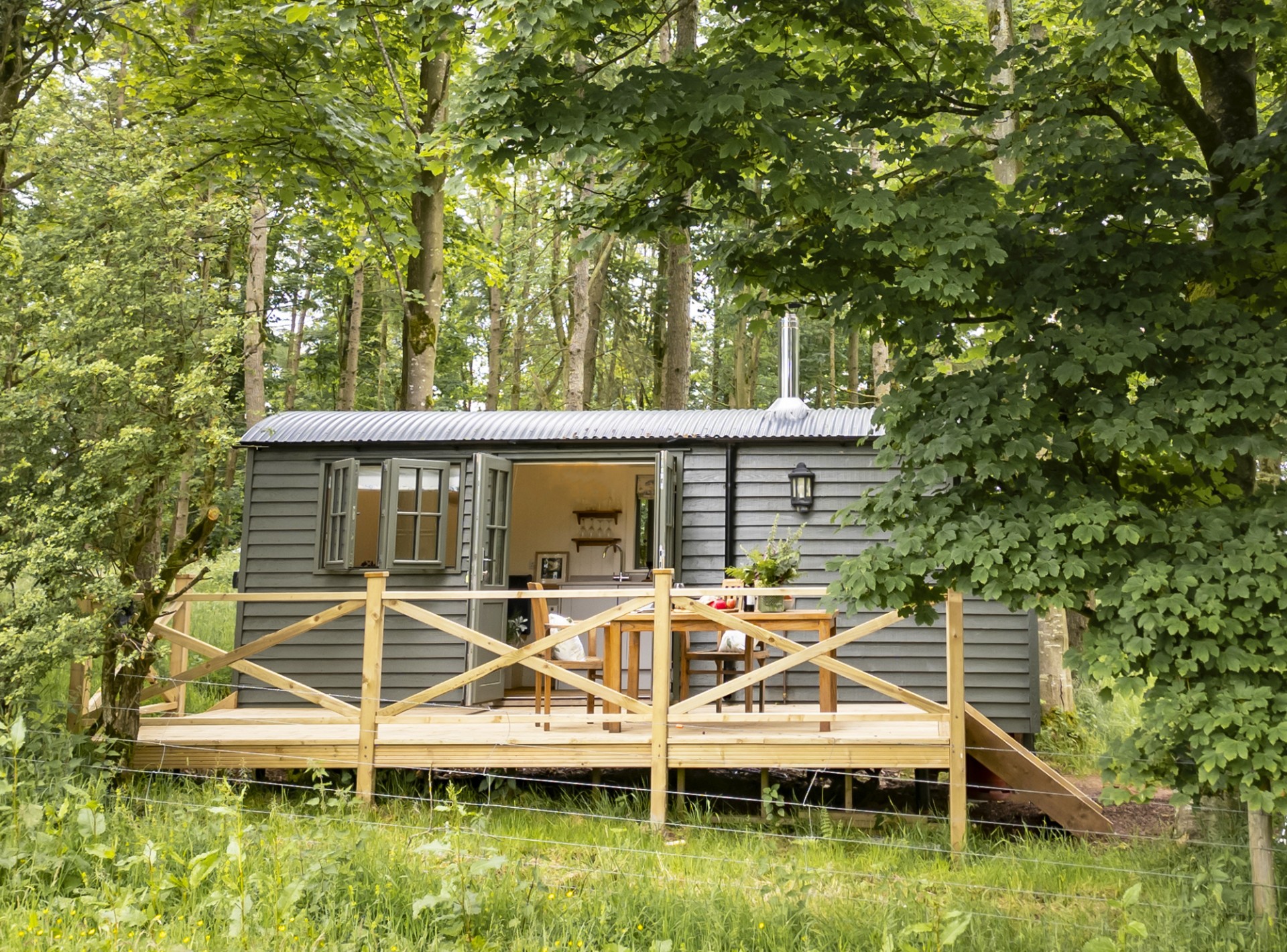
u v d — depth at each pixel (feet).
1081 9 18.17
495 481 31.91
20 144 23.86
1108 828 24.12
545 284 70.64
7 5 24.82
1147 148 18.43
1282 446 16.46
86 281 22.26
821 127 19.04
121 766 23.50
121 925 14.55
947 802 28.07
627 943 16.28
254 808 23.75
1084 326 17.49
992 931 17.26
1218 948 16.39
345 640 31.42
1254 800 15.23
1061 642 35.78
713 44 21.45
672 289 51.19
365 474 32.07
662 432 31.71
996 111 19.38
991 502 18.28
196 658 38.40
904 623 29.99
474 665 30.81
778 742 23.93
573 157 17.89
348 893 16.96
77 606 22.49
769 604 26.81
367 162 37.19
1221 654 16.03
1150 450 17.35
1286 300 18.38
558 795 26.91
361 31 36.58
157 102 35.68
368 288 75.10
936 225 17.69
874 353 58.08
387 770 26.71
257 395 46.75
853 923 17.12
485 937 15.83
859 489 31.22
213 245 24.70
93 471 22.35
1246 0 17.10
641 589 30.81
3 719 19.74
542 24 17.80
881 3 20.35
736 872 19.93
